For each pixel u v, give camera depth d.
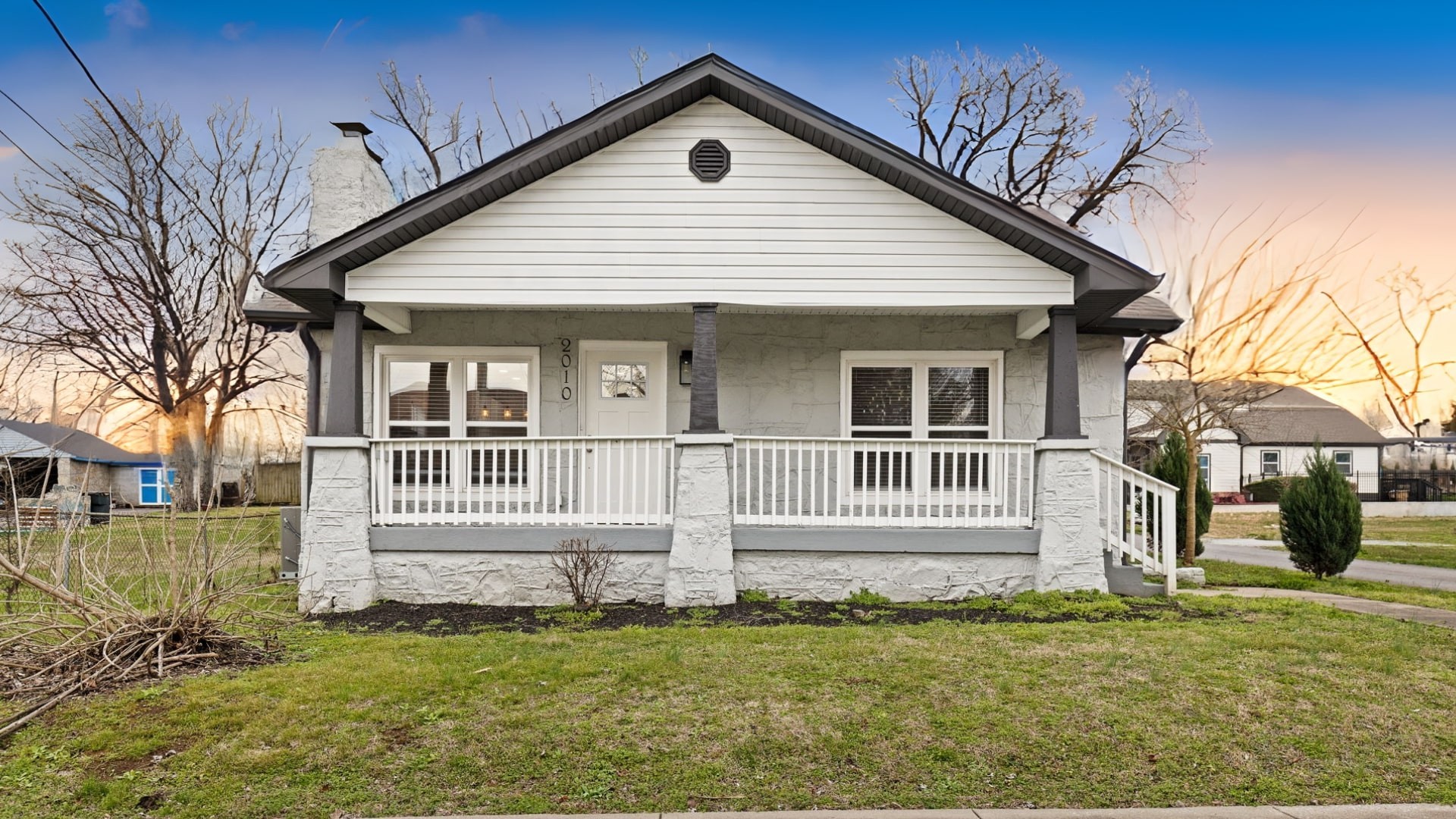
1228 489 36.88
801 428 10.34
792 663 6.05
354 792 4.14
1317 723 4.90
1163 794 4.12
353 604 8.47
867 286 8.92
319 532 8.49
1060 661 6.07
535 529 8.73
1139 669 5.84
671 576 8.52
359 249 8.44
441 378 10.43
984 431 10.38
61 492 7.27
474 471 10.38
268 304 10.05
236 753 4.53
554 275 8.86
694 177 8.98
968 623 7.53
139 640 6.04
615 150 8.95
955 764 4.43
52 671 5.73
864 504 8.90
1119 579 8.91
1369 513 27.97
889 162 8.61
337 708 5.17
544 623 7.81
